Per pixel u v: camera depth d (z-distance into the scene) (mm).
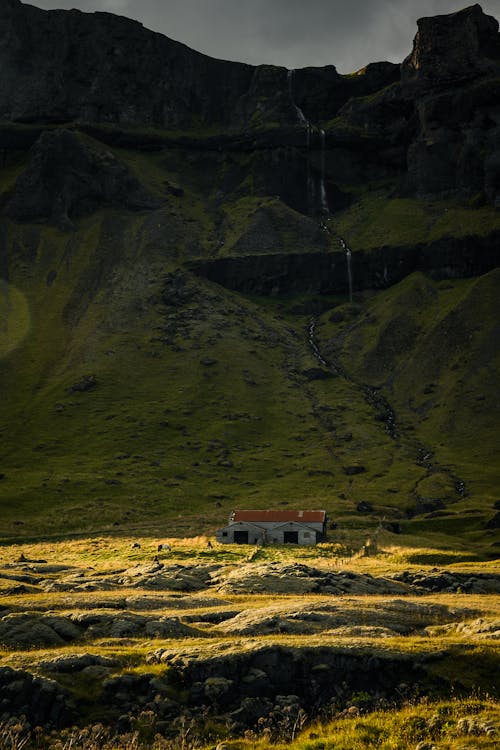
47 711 49531
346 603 76812
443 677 52031
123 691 51594
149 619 68312
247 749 45500
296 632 64188
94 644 61469
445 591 112062
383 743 44281
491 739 41969
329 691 53062
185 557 158750
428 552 174000
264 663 54281
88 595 85750
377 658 53688
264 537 199000
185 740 47375
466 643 56281
